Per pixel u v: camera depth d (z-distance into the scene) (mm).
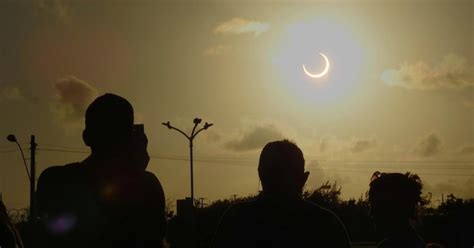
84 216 5992
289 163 6785
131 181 6145
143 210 6133
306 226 6719
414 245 6449
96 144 6242
